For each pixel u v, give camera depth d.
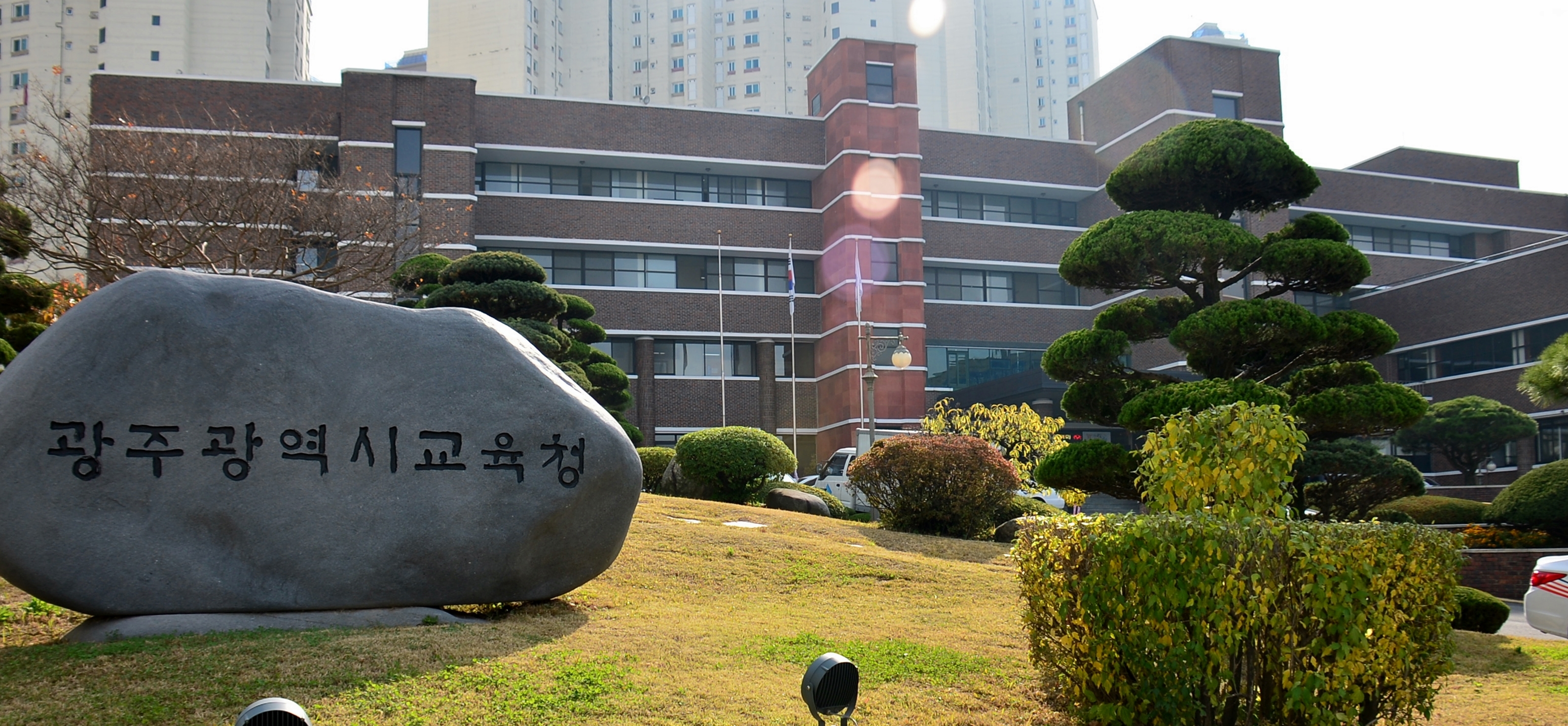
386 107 44.94
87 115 34.94
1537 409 42.41
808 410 51.66
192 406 9.15
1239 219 53.78
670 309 49.69
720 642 9.52
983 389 48.28
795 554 14.63
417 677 7.67
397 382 9.77
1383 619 6.85
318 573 9.34
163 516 8.98
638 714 7.26
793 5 119.31
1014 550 8.16
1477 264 46.66
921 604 12.36
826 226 51.84
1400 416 14.32
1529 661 10.93
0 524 8.52
